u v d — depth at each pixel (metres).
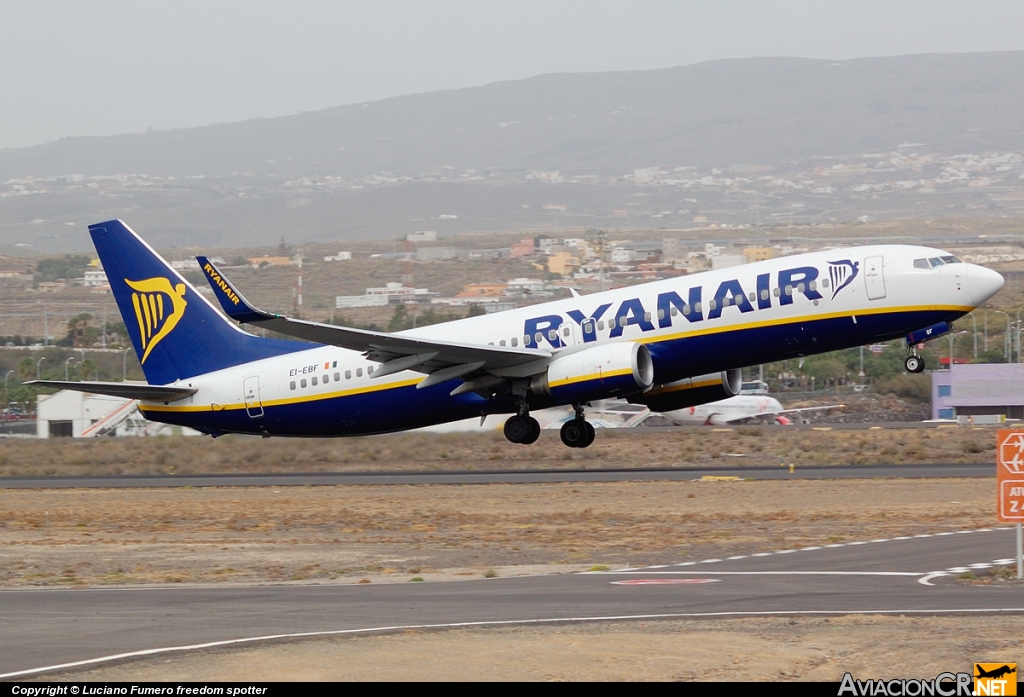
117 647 55.12
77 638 57.47
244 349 172.62
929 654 51.84
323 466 187.50
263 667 50.81
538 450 195.00
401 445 198.62
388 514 118.56
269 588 74.62
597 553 88.06
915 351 148.00
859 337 144.25
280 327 146.38
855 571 74.56
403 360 154.12
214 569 85.56
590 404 163.62
